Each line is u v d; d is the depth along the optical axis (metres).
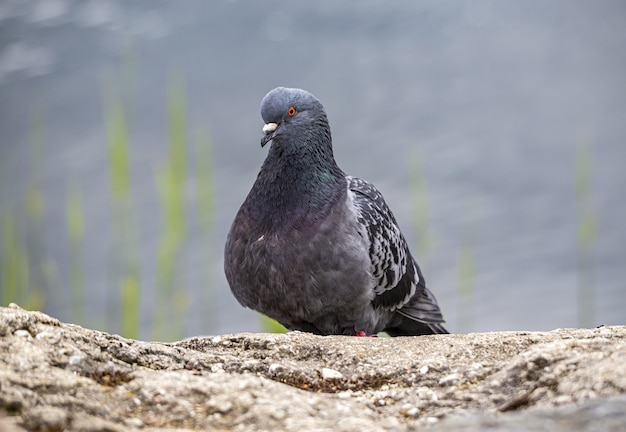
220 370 5.06
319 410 4.31
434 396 4.68
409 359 5.21
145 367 4.95
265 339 5.57
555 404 4.15
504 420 3.76
